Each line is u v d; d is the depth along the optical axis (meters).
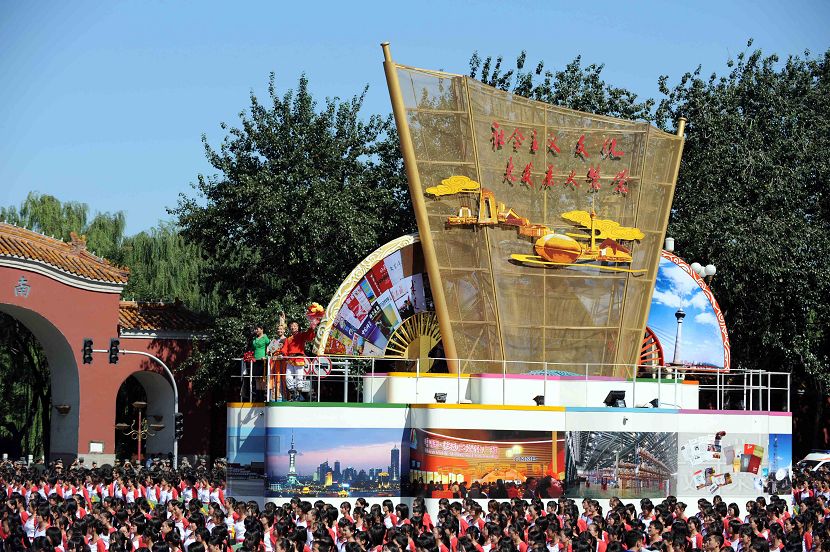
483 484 36.94
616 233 43.19
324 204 57.12
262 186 57.31
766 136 60.41
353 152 61.12
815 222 60.34
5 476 41.66
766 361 59.97
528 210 42.38
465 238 41.72
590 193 43.19
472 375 40.53
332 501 36.78
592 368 42.75
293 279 59.72
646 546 24.09
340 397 58.81
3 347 69.94
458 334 41.59
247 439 38.88
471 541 23.97
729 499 40.00
